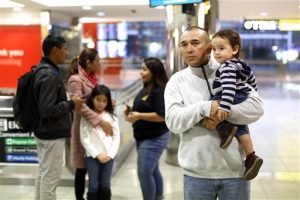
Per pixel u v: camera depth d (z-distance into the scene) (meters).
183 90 2.44
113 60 16.73
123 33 16.92
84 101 3.63
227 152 2.33
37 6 9.35
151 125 3.76
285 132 8.90
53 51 3.45
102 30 16.78
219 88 2.33
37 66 3.46
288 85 20.59
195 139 2.36
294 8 11.22
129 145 7.28
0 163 5.14
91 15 12.01
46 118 3.40
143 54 31.66
